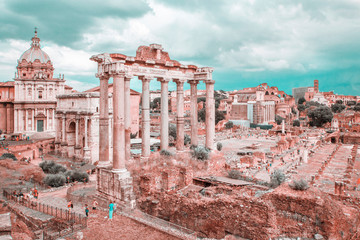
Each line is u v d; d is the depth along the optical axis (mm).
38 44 120000
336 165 66375
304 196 22609
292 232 22125
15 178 50688
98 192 32062
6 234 21188
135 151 79812
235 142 123250
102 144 32781
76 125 84062
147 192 29641
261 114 194750
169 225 24359
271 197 23891
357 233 23766
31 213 30312
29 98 107062
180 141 43500
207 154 40531
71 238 22484
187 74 43906
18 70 116250
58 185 48688
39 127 109250
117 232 23609
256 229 21500
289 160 77062
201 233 24469
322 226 21312
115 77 30328
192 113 46031
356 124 137250
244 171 57656
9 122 110125
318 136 128375
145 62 36938
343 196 31422
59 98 92125
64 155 88375
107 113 32844
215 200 24016
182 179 33531
